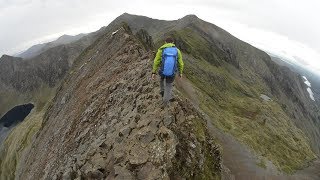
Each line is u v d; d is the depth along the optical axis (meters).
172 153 17.39
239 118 92.69
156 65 18.84
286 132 105.06
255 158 67.69
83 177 19.17
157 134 18.28
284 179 64.75
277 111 126.38
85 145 25.73
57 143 41.88
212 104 89.50
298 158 84.62
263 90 166.25
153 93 22.91
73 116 42.78
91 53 85.19
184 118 20.30
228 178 25.81
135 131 19.38
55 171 31.00
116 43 55.84
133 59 41.94
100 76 45.66
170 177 16.89
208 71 124.06
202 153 20.69
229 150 64.62
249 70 189.25
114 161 18.28
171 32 142.50
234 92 126.31
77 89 58.62
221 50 168.50
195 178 18.81
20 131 136.88
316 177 72.12
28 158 67.50
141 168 17.02
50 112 77.75
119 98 28.66
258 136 85.50
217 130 72.25
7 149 134.62
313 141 178.50
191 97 76.50
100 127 26.22
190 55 133.00
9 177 113.56
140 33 89.88
